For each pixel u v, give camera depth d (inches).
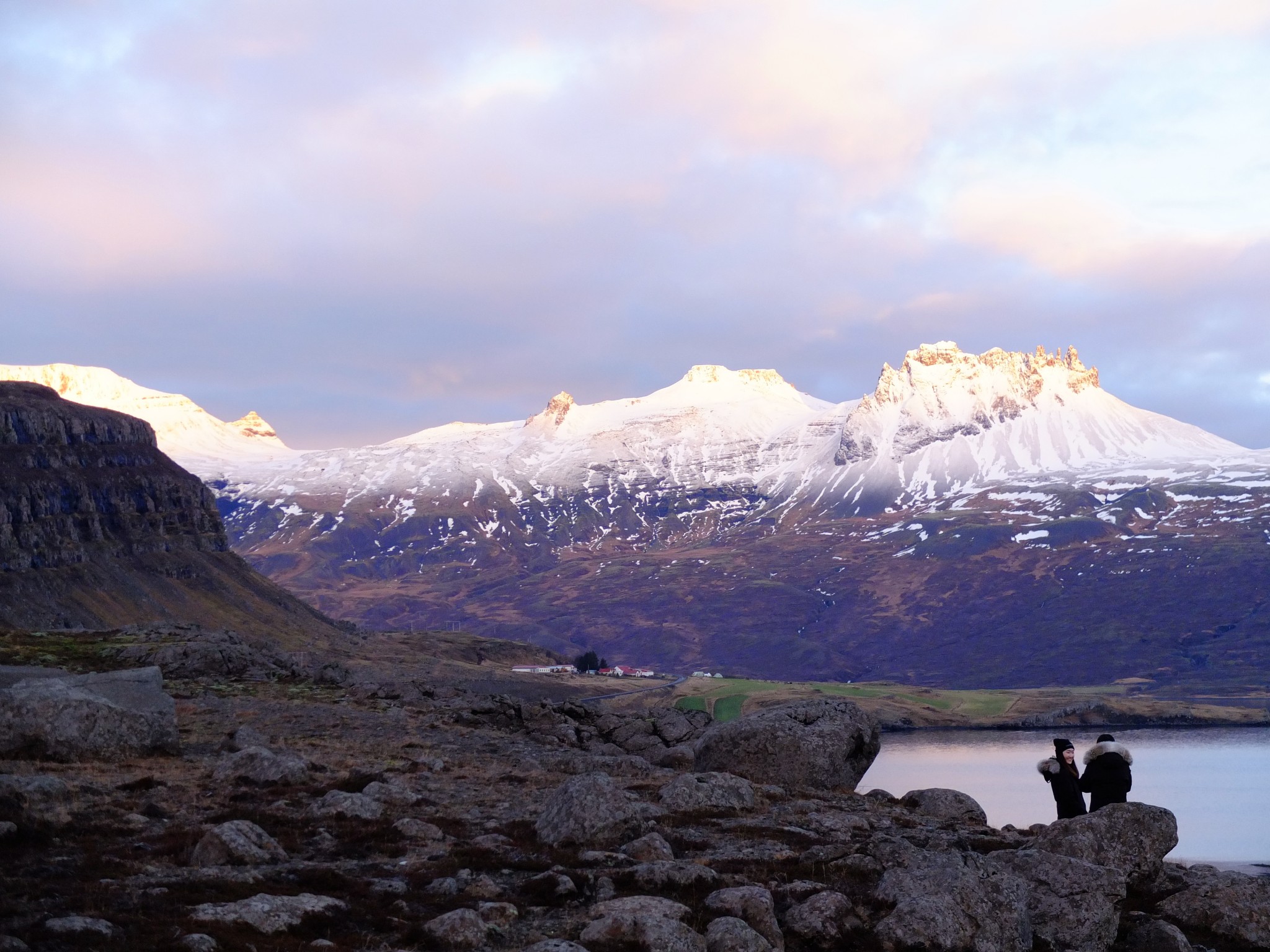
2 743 1374.3
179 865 919.0
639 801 1238.3
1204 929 1016.9
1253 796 6043.3
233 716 2165.4
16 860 863.7
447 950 762.8
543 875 914.7
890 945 857.5
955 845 1160.2
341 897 850.8
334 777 1401.3
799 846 1124.5
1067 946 925.2
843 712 1706.4
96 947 677.3
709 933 807.1
